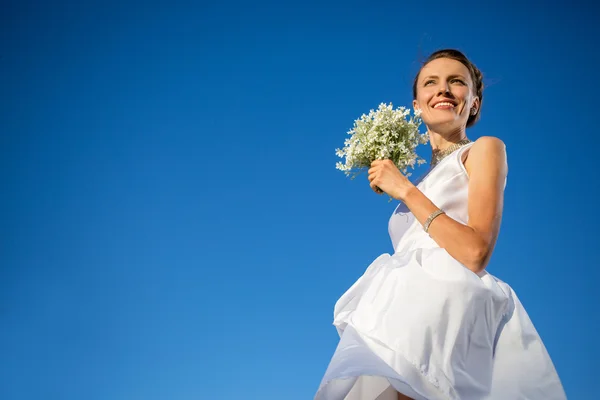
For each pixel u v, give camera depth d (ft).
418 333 5.80
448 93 7.39
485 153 6.49
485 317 6.01
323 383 5.73
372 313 6.14
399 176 6.69
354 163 7.49
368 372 5.54
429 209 6.25
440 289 5.93
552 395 6.06
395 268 6.32
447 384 5.62
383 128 7.31
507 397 5.87
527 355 6.15
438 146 7.55
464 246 5.93
